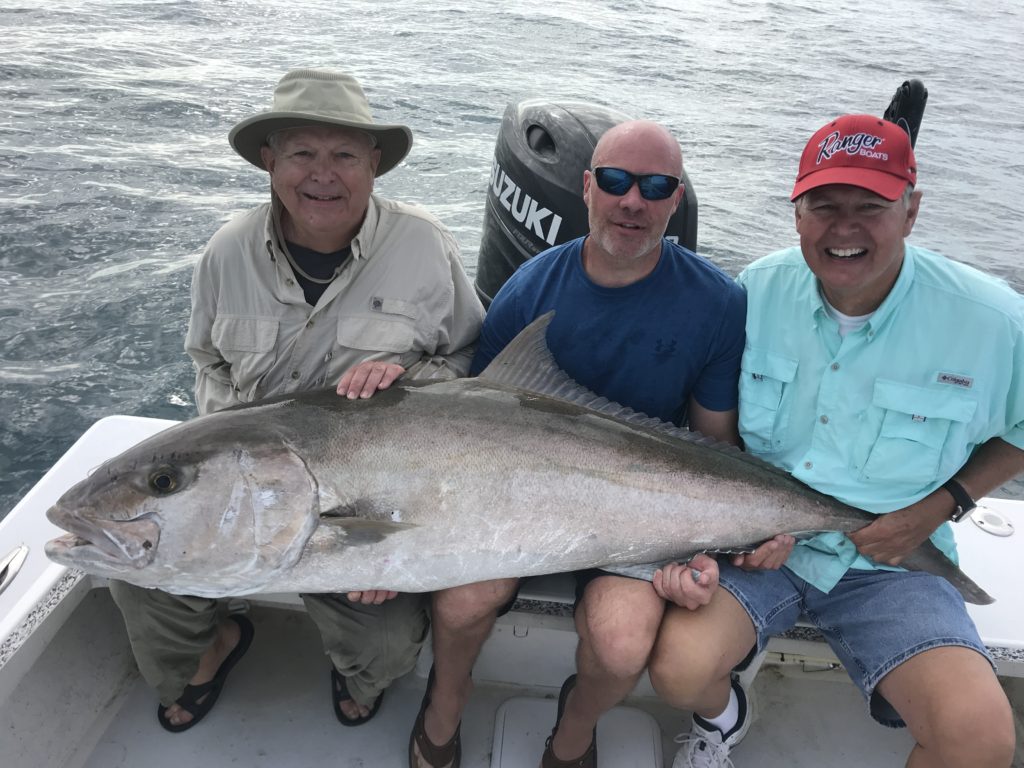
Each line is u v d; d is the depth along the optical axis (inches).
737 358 95.3
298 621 111.7
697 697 82.3
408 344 99.3
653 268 93.5
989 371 82.7
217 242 99.1
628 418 89.5
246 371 99.8
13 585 88.4
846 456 88.1
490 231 142.0
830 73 555.5
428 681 94.3
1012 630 91.6
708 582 82.0
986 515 110.4
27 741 85.8
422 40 506.6
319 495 76.0
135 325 183.3
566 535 82.4
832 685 108.6
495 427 81.4
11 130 293.3
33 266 204.1
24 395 159.2
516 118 135.7
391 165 103.2
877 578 88.7
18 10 480.1
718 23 712.4
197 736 95.5
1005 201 332.5
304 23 522.9
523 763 93.4
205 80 371.9
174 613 85.5
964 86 559.2
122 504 73.1
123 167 268.8
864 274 81.3
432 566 78.7
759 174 323.3
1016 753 99.0
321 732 97.3
